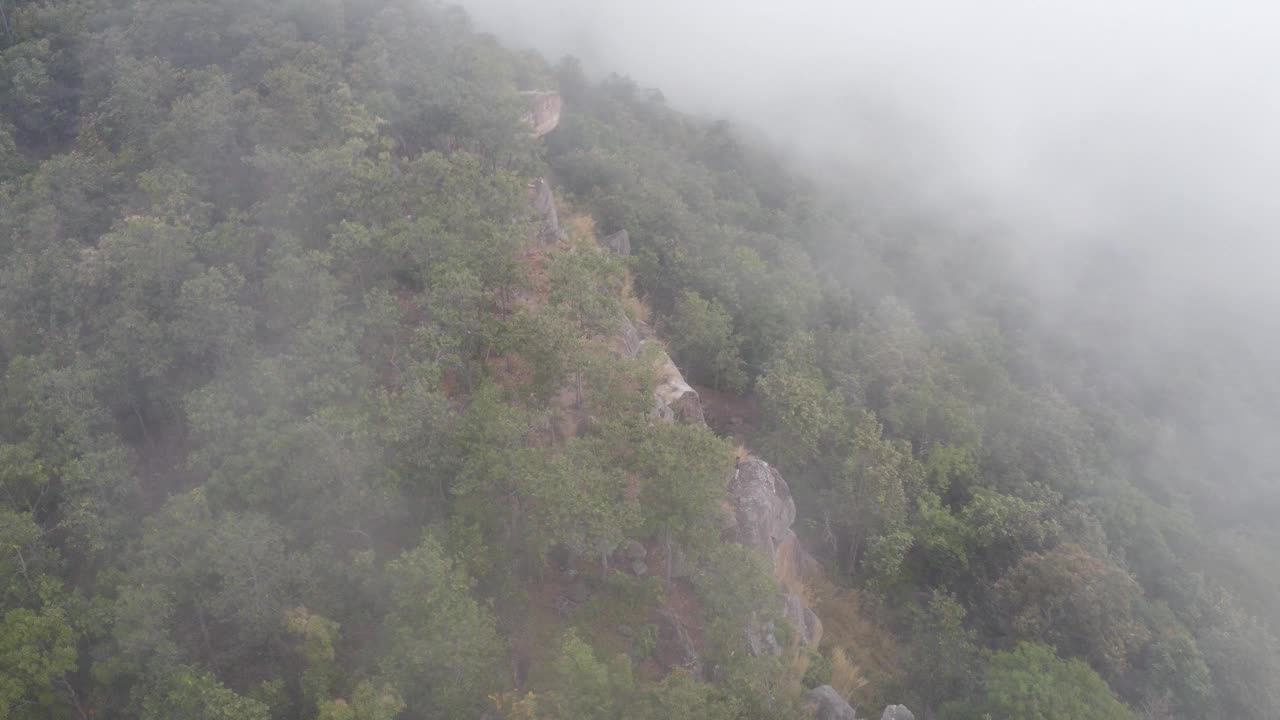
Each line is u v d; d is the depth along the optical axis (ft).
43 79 200.44
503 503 101.86
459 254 130.93
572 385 122.31
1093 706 113.60
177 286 124.67
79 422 104.06
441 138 185.37
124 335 115.65
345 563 94.58
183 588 86.02
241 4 214.28
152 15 205.16
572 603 102.78
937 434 178.91
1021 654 121.29
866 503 149.79
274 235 139.13
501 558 99.09
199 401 102.99
